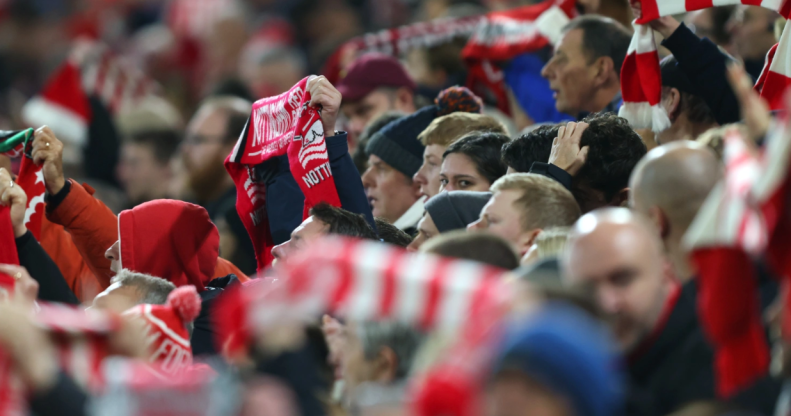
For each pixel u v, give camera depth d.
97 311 12.28
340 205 15.00
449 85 25.25
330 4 44.03
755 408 9.32
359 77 22.77
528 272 10.04
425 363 9.03
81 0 51.03
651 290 9.56
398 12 42.66
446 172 16.12
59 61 47.41
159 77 43.78
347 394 10.30
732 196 9.17
